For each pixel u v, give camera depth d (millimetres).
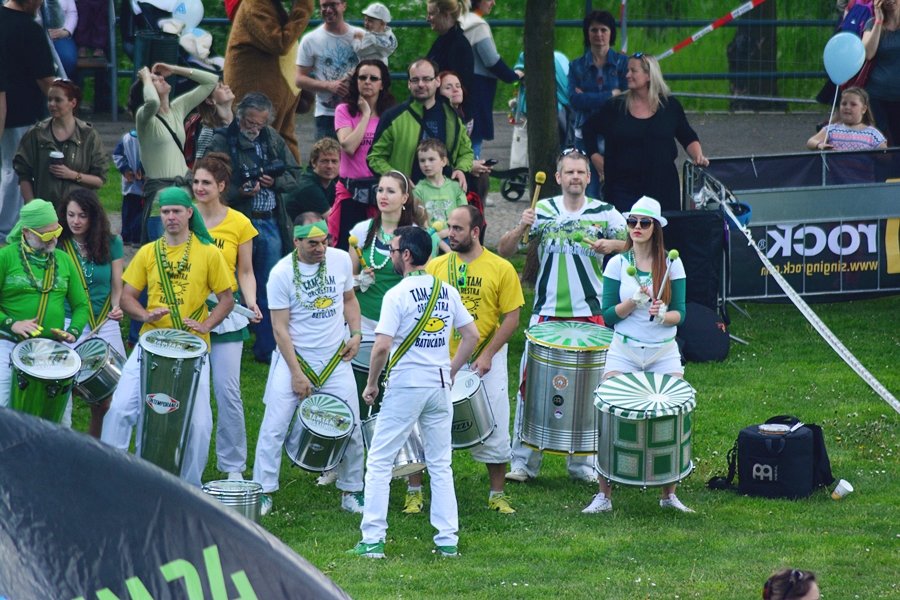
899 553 28188
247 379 40469
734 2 80188
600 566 27656
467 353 29031
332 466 30781
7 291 31000
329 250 31234
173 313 31203
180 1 52250
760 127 73562
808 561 27734
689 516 30781
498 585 26484
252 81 48688
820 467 32594
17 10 45531
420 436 30781
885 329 45312
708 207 44531
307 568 13867
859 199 46812
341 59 49938
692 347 42219
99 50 68000
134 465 13727
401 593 26016
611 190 43531
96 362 31422
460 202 37406
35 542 13055
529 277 34812
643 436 29859
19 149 41594
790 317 46938
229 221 33656
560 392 31547
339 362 31250
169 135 39812
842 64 49438
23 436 13594
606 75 50375
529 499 32219
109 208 55438
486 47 51594
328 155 41281
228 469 32688
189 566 13398
